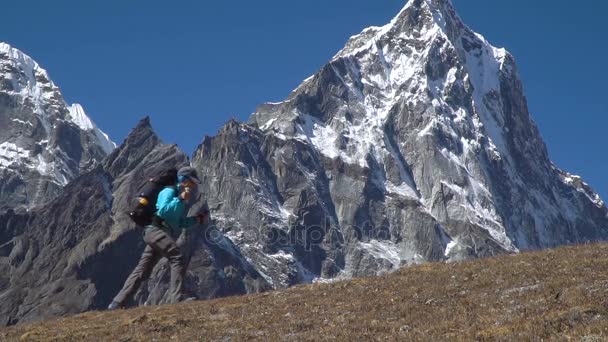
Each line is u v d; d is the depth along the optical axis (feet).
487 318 58.95
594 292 61.00
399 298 74.69
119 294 57.06
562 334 50.31
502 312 60.75
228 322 73.51
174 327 72.59
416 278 86.02
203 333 68.64
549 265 79.25
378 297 77.66
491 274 79.87
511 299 65.46
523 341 50.49
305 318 71.41
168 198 57.57
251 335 66.49
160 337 69.05
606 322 50.19
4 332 79.36
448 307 66.64
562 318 53.83
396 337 56.95
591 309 54.60
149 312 84.89
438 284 79.56
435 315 63.93
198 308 84.38
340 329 63.57
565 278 69.77
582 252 86.07
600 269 72.23
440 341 53.52
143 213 57.52
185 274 57.52
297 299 83.66
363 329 62.49
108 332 73.05
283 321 71.31
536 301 62.23
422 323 61.82
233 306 83.41
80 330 76.23
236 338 65.26
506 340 51.19
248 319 74.08
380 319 66.28
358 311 71.97
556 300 60.95
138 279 57.57
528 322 54.70
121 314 86.12
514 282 73.26
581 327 50.65
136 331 72.13
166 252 56.85
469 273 82.79
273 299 85.92
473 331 55.21
